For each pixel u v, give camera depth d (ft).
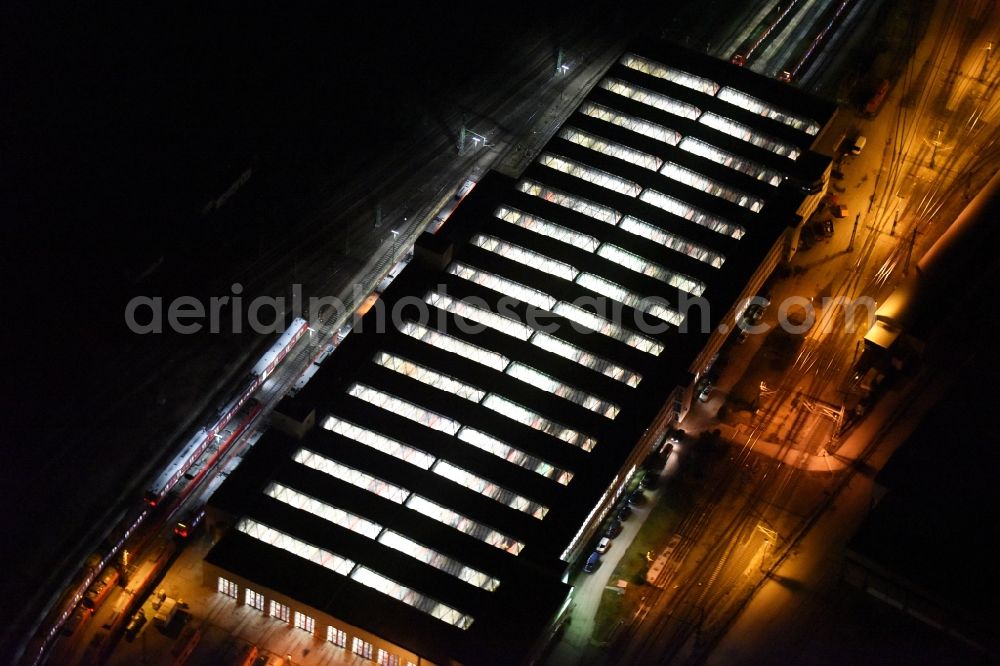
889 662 496.23
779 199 611.47
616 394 535.60
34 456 539.29
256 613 496.23
